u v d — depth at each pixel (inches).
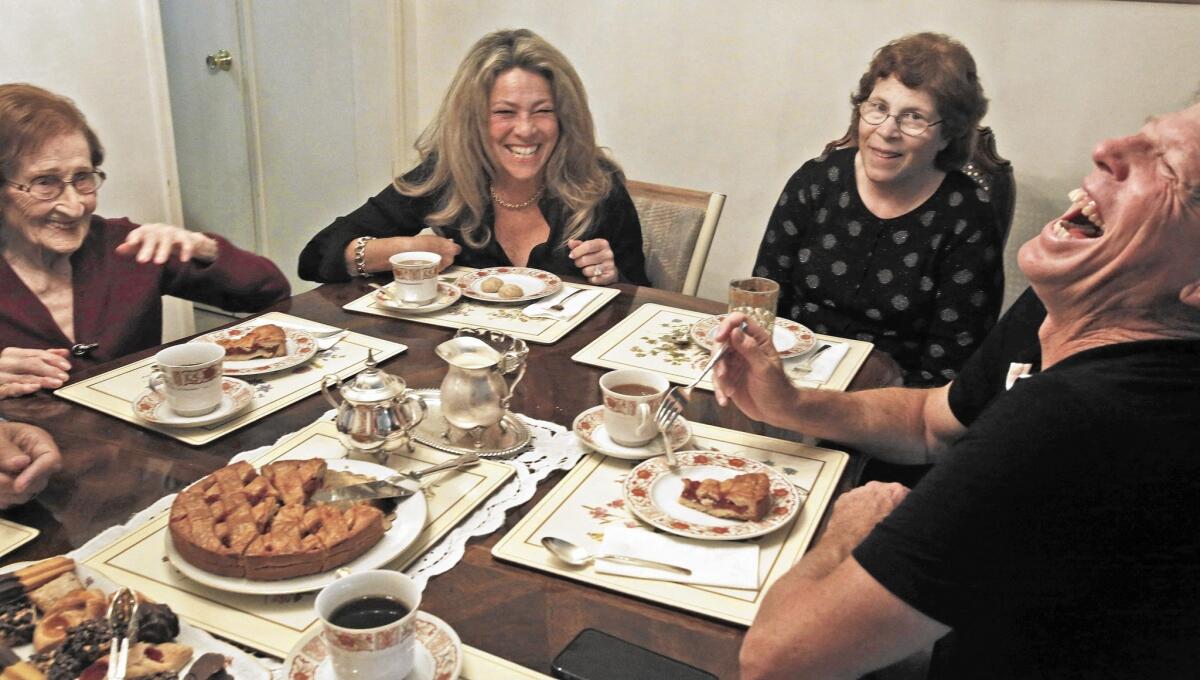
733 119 124.9
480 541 40.3
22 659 32.1
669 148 130.6
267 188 145.5
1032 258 34.9
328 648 29.9
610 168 88.9
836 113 118.6
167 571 37.2
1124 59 103.0
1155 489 29.2
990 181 85.7
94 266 67.9
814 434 50.8
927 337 81.8
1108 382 30.4
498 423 49.5
